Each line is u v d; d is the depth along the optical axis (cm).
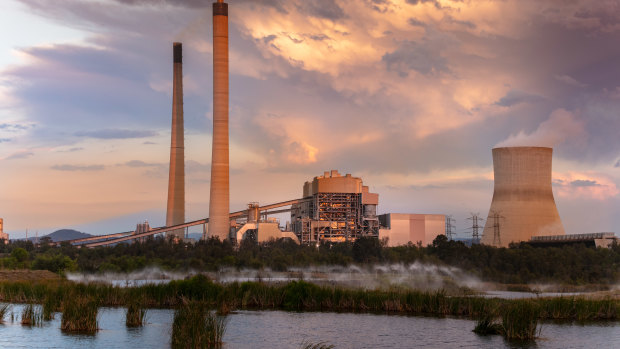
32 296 7806
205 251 18488
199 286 7744
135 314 6038
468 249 16562
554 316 6688
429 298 7319
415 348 5275
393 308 7450
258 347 5238
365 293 7800
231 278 14038
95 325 5756
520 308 5819
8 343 5081
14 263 13900
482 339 5612
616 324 6334
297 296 7788
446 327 6228
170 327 5884
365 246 18288
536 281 13875
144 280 13862
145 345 5066
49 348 4941
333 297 7738
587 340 5522
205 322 5175
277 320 6656
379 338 5678
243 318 6788
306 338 5656
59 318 6284
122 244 19800
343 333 5906
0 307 6981
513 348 5212
